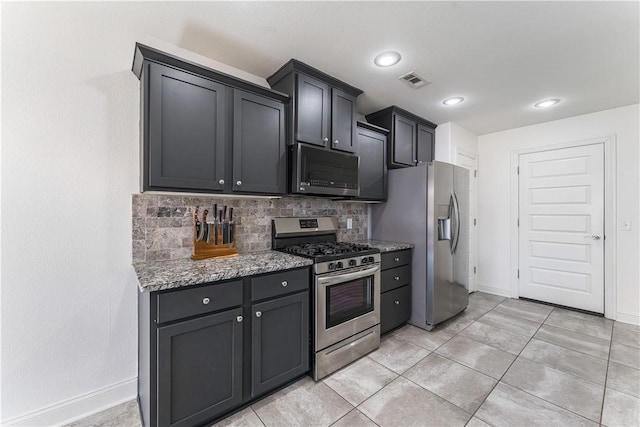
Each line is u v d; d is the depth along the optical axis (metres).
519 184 3.75
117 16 1.62
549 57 2.05
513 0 1.49
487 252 4.05
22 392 1.47
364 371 2.09
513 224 3.80
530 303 3.59
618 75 2.31
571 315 3.17
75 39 1.59
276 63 2.15
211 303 1.51
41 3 1.50
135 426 1.56
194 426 1.49
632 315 2.95
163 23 1.68
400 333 2.74
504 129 3.82
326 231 2.80
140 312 1.70
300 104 2.16
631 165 2.96
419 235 2.89
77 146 1.61
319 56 2.05
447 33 1.78
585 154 3.24
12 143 1.44
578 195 3.30
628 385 1.89
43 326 1.52
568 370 2.08
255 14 1.61
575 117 3.30
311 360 1.99
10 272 1.44
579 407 1.68
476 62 2.12
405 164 3.23
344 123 2.49
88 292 1.65
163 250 1.89
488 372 2.06
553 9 1.56
